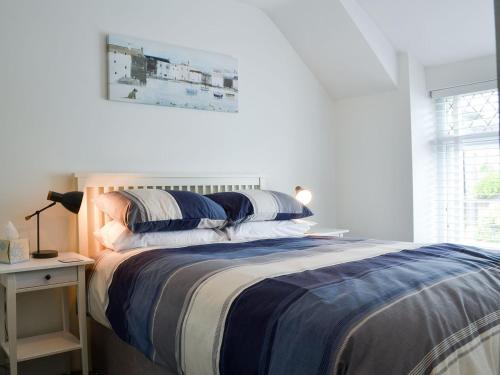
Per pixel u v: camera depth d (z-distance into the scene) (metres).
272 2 3.26
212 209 2.46
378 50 3.30
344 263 1.68
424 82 3.55
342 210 3.91
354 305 1.15
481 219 3.32
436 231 3.59
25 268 1.95
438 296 1.25
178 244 2.33
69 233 2.49
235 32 3.23
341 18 3.14
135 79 2.71
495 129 3.24
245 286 1.39
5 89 2.29
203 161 3.05
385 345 0.99
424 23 3.14
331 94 3.89
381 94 3.59
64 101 2.47
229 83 3.16
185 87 2.93
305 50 3.57
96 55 2.58
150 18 2.79
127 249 2.21
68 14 2.49
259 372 1.15
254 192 2.80
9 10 2.30
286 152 3.56
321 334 1.06
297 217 2.89
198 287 1.49
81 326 2.13
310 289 1.28
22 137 2.34
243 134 3.28
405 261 1.72
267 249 2.09
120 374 2.05
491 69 3.18
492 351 1.14
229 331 1.28
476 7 2.88
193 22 2.99
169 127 2.88
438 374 0.96
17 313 2.33
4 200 2.29
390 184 3.55
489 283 1.43
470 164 3.39
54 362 2.40
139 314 1.70
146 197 2.29
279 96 3.51
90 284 2.20
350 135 3.83
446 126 3.53
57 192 2.37
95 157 2.58
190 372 1.41
